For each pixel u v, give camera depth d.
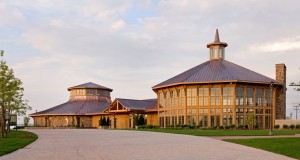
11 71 39.53
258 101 68.19
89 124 95.00
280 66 77.12
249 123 64.75
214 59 79.19
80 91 103.44
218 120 66.44
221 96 66.69
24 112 44.62
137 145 25.16
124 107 80.62
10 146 23.69
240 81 64.88
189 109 69.12
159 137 35.44
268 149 21.64
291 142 25.39
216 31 81.00
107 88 106.44
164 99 76.50
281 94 75.38
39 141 30.00
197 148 22.58
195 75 70.88
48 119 96.75
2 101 38.78
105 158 17.30
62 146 24.45
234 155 18.62
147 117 83.94
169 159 16.98
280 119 71.81
